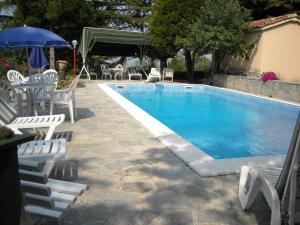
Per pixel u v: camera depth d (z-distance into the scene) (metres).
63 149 3.73
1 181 2.02
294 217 2.70
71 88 7.36
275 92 13.06
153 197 3.64
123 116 8.19
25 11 22.89
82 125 7.09
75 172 4.30
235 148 7.36
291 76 16.58
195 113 11.58
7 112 2.97
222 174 4.30
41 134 6.18
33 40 7.65
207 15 16.44
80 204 3.44
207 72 21.38
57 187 3.00
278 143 7.75
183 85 17.25
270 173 3.40
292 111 11.04
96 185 3.91
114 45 23.41
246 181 3.75
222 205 3.51
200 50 17.11
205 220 3.21
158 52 21.03
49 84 6.97
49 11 21.69
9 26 23.73
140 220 3.16
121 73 21.09
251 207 3.49
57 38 8.19
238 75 17.27
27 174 2.50
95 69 23.55
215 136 8.38
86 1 24.02
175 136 6.07
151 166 4.58
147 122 7.30
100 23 28.69
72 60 25.17
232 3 16.41
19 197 2.17
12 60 15.25
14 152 2.10
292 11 20.88
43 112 8.05
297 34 16.31
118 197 3.62
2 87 6.51
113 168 4.48
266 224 3.17
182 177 4.21
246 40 17.98
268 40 16.50
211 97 15.23
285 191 2.73
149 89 17.30
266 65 16.70
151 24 19.22
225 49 16.80
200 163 4.61
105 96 12.02
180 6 17.80
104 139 5.95
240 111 11.91
